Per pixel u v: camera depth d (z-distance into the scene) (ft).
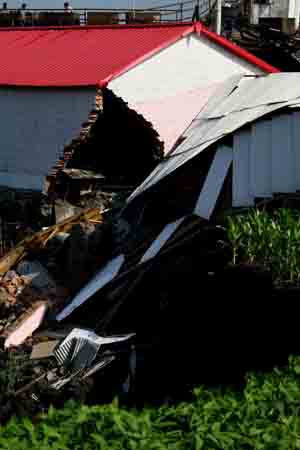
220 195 58.08
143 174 81.20
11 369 46.37
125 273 56.59
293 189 54.75
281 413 23.12
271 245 43.96
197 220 57.77
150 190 66.13
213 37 83.05
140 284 54.65
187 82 82.74
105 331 51.88
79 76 80.12
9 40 101.35
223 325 42.75
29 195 81.97
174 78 82.02
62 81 80.18
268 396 24.18
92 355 48.62
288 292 40.98
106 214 70.90
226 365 41.27
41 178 83.10
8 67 89.81
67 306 56.54
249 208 53.52
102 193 77.30
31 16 129.59
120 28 91.91
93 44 89.51
